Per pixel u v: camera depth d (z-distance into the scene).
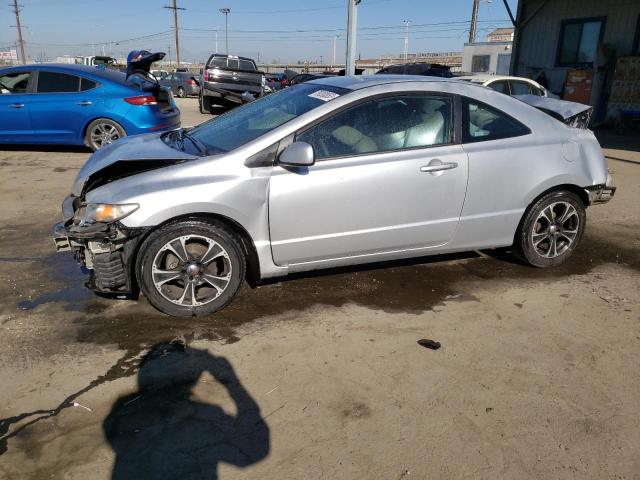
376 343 3.39
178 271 3.55
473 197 4.07
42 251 4.79
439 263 4.72
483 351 3.33
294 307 3.84
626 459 2.47
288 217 3.63
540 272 4.59
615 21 14.77
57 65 8.68
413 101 3.93
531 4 16.94
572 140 4.41
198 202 3.40
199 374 3.03
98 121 8.56
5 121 8.50
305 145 3.39
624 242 5.45
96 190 3.51
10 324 3.53
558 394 2.92
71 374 3.01
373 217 3.83
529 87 10.09
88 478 2.29
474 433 2.61
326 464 2.39
